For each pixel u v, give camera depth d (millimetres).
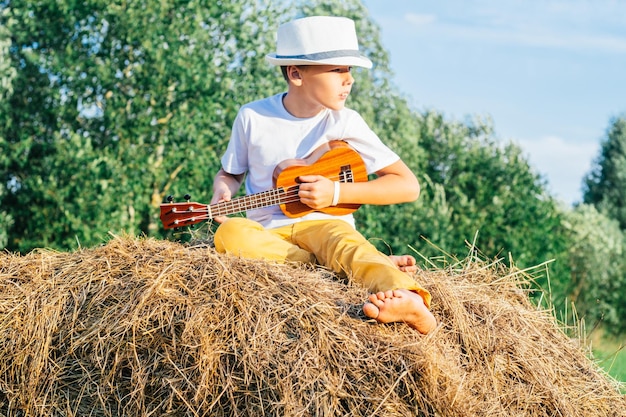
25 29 15477
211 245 4293
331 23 4223
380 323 3469
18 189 15609
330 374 3225
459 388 3293
